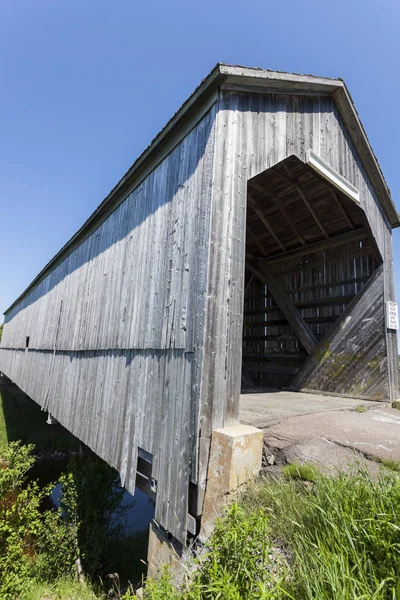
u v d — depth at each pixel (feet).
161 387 9.41
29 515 21.77
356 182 13.61
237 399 8.06
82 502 24.72
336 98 12.39
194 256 8.68
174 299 9.49
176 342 8.95
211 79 8.82
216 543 4.61
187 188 9.74
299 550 4.29
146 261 11.98
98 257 17.88
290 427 8.69
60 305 25.03
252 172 9.27
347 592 3.34
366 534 4.02
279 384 19.62
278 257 20.06
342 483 5.24
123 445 11.25
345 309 15.66
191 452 7.44
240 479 6.59
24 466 24.75
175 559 7.31
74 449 48.42
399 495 4.41
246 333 22.75
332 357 15.57
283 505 5.38
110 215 16.99
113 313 14.37
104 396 13.91
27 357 36.91
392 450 7.39
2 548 20.62
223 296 8.09
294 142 10.71
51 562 21.91
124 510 27.96
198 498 7.02
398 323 14.52
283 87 10.39
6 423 58.90
